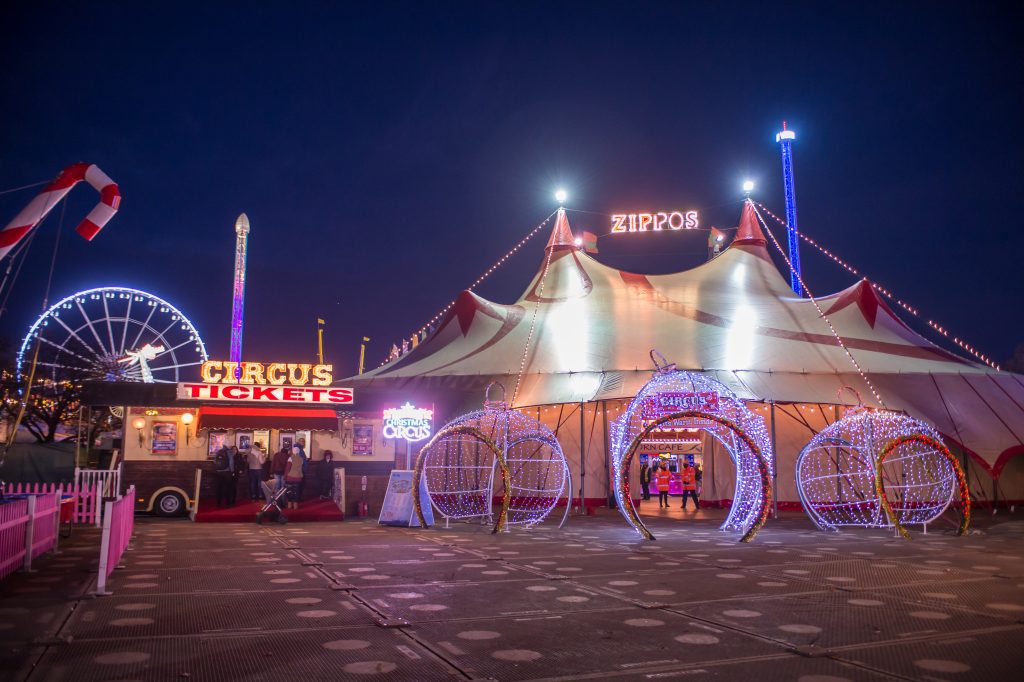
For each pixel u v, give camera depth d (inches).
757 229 1289.4
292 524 743.1
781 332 1047.6
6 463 943.0
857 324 1084.5
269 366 876.0
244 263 1109.1
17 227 422.3
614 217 1373.0
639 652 248.5
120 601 331.0
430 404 922.7
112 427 1338.6
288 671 224.4
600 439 982.4
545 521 792.9
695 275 1230.9
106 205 446.0
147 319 1231.5
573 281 1205.7
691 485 954.1
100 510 727.7
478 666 231.0
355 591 358.9
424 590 363.6
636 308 1119.0
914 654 246.7
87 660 234.5
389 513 737.0
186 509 813.2
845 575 418.3
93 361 1226.6
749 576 413.4
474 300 1173.1
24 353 1221.7
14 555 414.0
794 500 920.9
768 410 940.0
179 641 259.8
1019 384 1018.1
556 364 1013.8
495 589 367.2
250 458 831.1
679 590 366.9
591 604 330.0
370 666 230.4
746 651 250.1
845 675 222.7
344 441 897.5
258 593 352.8
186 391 835.4
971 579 405.1
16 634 267.9
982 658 242.1
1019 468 1004.6
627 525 748.6
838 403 909.8
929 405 962.1
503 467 689.0
